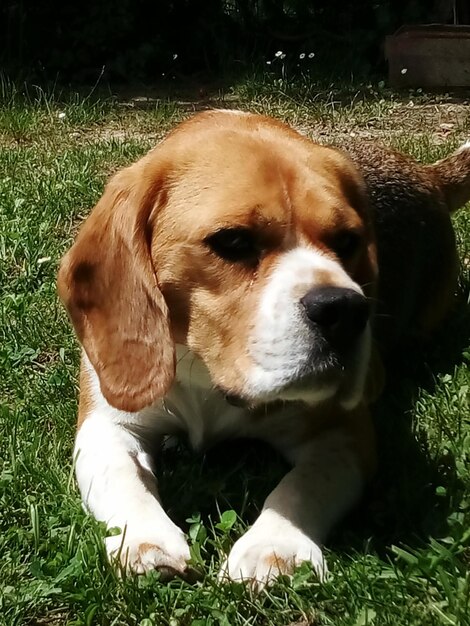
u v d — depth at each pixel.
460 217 1.19
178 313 0.69
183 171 0.69
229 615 0.60
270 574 0.61
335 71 2.17
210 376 0.69
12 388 0.88
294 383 0.62
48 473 0.74
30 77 2.23
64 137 1.74
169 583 0.62
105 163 1.50
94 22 2.33
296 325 0.61
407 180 1.00
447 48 2.01
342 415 0.73
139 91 2.24
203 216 0.66
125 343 0.69
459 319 1.02
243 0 2.35
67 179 1.37
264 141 0.70
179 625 0.60
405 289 0.96
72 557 0.65
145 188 0.69
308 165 0.69
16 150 1.58
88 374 0.77
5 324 0.97
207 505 0.71
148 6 2.40
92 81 2.34
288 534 0.64
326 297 0.61
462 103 1.94
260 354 0.63
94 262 0.71
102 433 0.74
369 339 0.65
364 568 0.63
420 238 0.99
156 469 0.76
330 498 0.68
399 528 0.68
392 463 0.75
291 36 2.33
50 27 2.35
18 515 0.71
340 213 0.67
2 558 0.65
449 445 0.76
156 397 0.69
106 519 0.66
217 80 2.29
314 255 0.65
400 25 2.25
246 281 0.65
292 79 2.13
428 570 0.62
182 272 0.67
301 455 0.73
